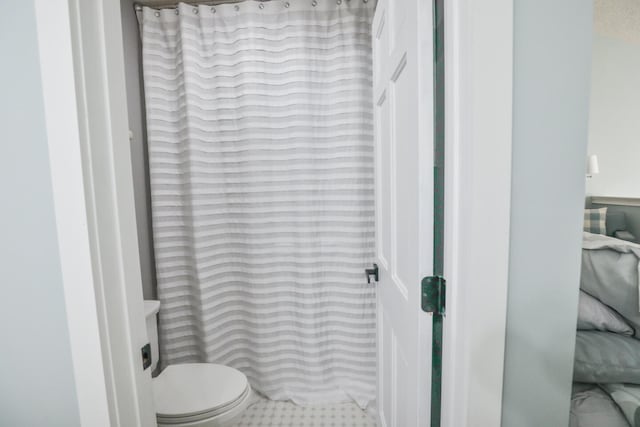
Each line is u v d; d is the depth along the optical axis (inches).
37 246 21.3
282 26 55.0
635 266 26.7
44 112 20.1
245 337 63.2
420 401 25.3
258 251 59.9
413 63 24.2
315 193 58.2
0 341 22.8
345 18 54.3
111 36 21.0
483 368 20.7
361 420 56.8
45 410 22.8
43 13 18.7
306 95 55.7
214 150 59.2
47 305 21.7
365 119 55.9
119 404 21.7
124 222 22.0
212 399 42.2
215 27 56.0
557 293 20.9
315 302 59.9
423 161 23.6
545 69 19.5
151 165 58.1
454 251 21.4
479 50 18.7
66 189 19.5
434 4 22.7
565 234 20.5
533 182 20.2
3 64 20.3
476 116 19.0
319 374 61.6
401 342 31.4
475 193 19.5
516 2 19.2
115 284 21.4
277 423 56.3
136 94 58.5
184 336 62.5
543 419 22.0
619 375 25.4
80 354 20.7
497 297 20.1
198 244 58.8
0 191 21.3
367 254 58.4
